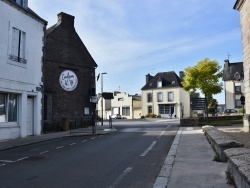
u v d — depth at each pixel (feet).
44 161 30.07
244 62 55.52
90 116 83.71
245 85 55.47
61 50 75.87
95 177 22.90
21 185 20.93
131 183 21.06
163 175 22.62
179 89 185.98
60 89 74.43
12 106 51.29
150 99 194.39
